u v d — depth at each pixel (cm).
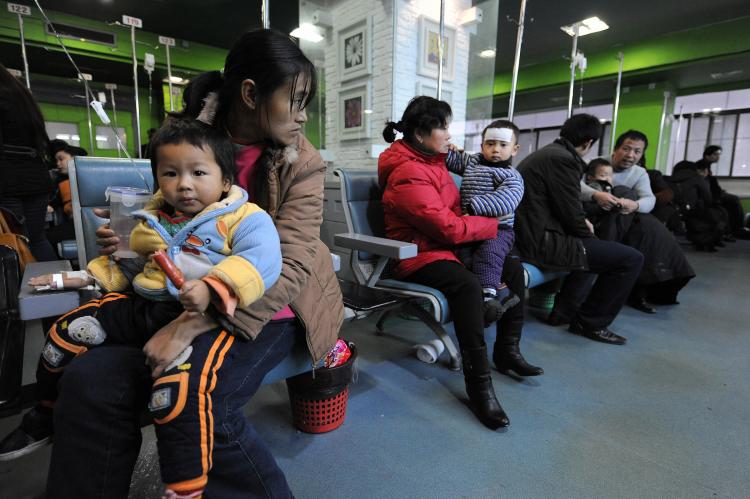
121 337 74
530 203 196
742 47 572
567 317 227
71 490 61
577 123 203
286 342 83
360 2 384
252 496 76
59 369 71
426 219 150
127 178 133
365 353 189
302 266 79
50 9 552
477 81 431
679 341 209
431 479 110
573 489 107
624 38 652
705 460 120
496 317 151
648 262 251
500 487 107
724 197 605
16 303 78
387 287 157
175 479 61
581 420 139
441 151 167
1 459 71
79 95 677
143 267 81
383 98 377
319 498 103
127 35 624
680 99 817
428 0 374
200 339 68
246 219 72
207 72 82
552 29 614
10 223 127
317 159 85
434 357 174
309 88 79
